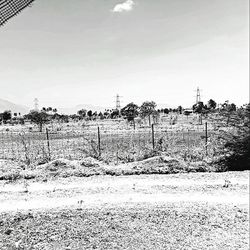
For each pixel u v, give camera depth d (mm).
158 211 9523
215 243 7617
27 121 83562
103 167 15695
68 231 8117
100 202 10461
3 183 13250
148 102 59438
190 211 9539
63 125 62062
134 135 32125
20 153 21656
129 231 8188
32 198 10992
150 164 15906
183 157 18016
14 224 8508
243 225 8578
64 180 13609
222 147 17156
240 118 16859
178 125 49250
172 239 7793
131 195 11242
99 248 7305
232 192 11477
